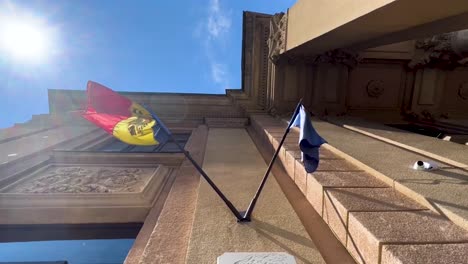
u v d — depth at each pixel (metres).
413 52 14.91
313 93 14.61
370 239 3.15
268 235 4.01
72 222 5.30
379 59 14.94
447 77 15.60
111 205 5.48
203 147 10.17
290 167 6.64
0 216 5.25
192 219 4.77
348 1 7.22
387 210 3.72
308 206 5.09
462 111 15.77
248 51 17.66
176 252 3.81
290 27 12.05
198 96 18.36
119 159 8.47
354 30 8.17
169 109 17.52
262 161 8.26
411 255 2.76
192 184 6.48
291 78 14.48
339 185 4.62
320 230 4.28
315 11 9.27
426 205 3.76
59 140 10.97
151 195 5.94
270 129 10.37
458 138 9.11
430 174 4.70
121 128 4.05
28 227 5.30
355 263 3.50
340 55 13.34
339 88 14.56
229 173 7.05
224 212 4.75
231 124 15.44
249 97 17.81
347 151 6.39
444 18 6.73
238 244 3.76
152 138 4.20
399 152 6.32
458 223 3.27
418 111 15.59
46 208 5.31
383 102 15.76
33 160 8.34
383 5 5.96
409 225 3.33
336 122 11.52
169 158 8.48
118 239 5.36
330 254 3.70
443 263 2.64
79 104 17.12
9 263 4.54
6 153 8.68
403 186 4.21
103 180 6.75
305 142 4.19
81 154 8.53
